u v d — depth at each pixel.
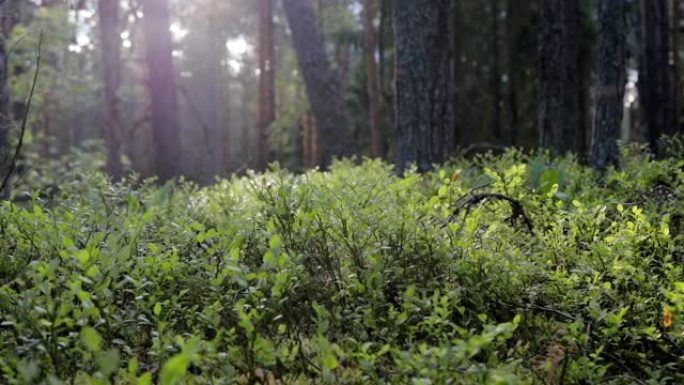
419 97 9.75
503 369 2.95
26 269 3.97
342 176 6.63
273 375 3.31
